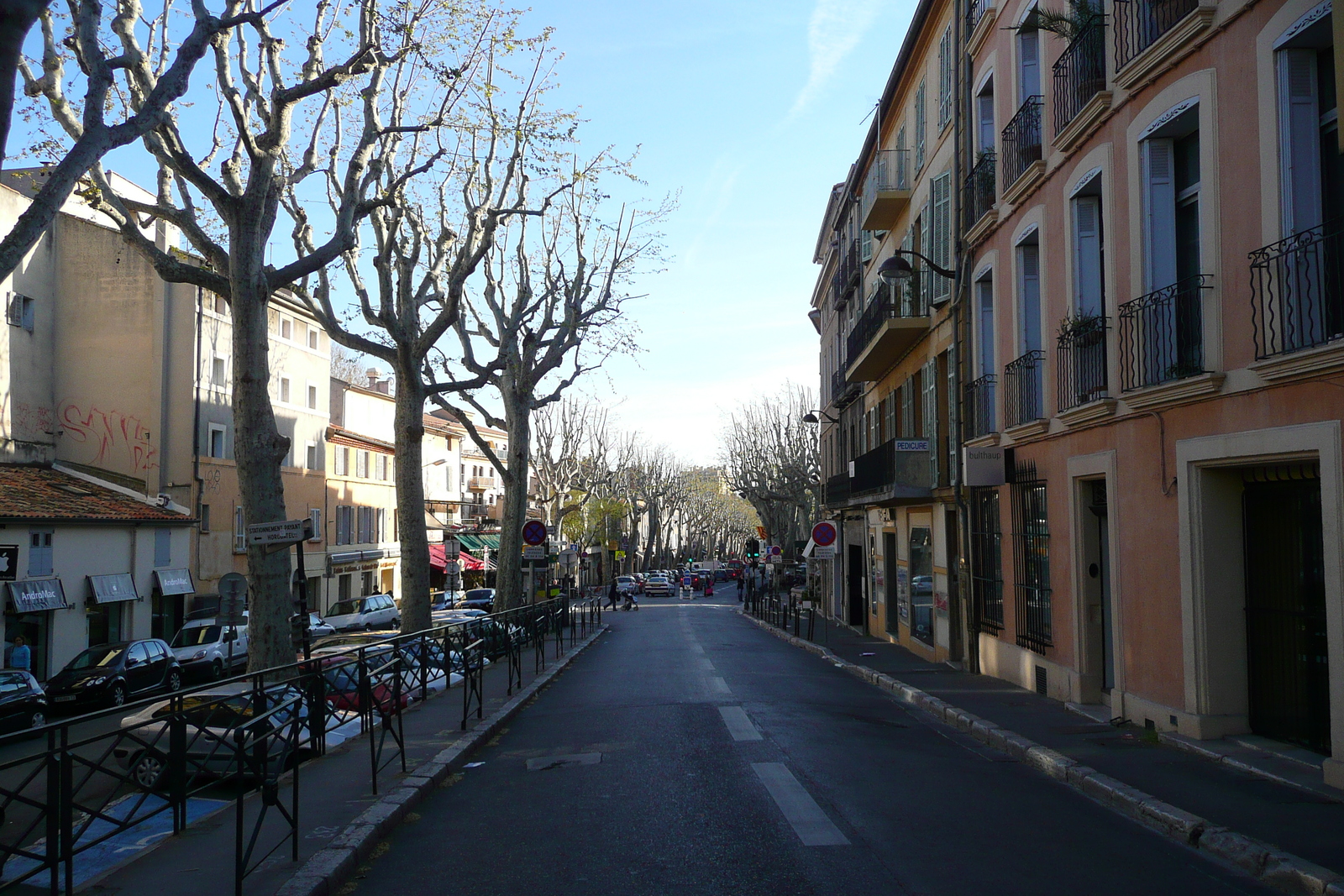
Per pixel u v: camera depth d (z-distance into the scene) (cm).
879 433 2964
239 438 1474
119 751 648
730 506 12962
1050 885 591
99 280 3381
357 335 2195
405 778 902
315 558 4369
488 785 925
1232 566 977
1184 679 1000
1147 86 1067
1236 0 889
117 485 3222
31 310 3206
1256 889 587
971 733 1177
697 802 813
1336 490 770
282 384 4128
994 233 1662
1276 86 840
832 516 3953
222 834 722
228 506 3634
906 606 2523
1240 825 679
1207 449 952
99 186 1442
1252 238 876
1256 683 961
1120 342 1134
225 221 1477
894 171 2609
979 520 1789
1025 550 1511
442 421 6544
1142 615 1098
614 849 687
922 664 1995
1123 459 1144
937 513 2111
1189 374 979
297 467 4225
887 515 2772
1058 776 905
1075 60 1262
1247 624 971
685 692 1581
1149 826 727
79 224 3391
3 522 2439
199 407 3459
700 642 2903
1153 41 1038
